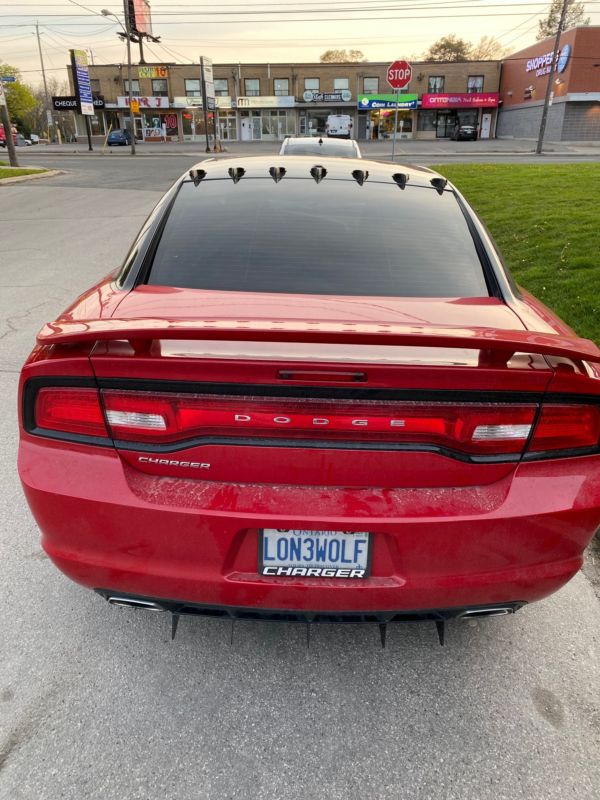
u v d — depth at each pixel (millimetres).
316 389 1549
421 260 2170
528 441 1657
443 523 1635
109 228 10961
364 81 53625
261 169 2742
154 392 1594
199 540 1667
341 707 1969
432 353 1650
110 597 1831
